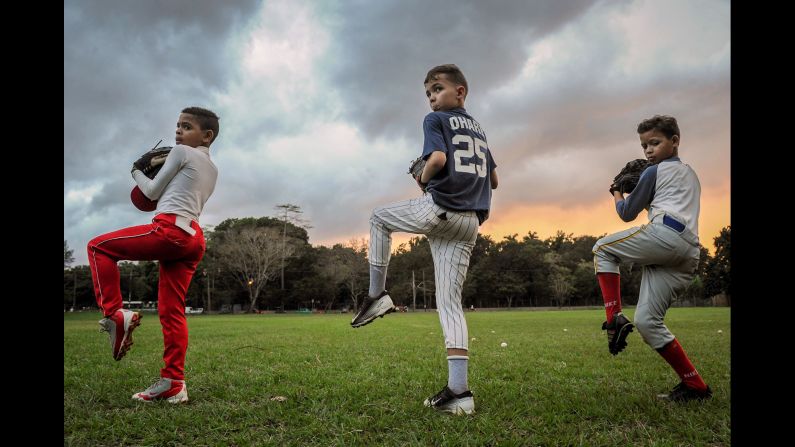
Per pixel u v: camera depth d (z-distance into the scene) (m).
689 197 3.08
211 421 2.62
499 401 3.11
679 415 2.66
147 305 67.31
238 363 5.08
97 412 2.82
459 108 3.21
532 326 13.68
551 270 71.69
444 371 4.44
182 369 3.22
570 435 2.32
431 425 2.52
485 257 74.56
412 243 77.75
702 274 53.53
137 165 3.34
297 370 4.52
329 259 62.88
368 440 2.30
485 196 3.16
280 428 2.54
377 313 3.06
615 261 3.18
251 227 59.97
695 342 7.25
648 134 3.24
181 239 3.14
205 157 3.43
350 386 3.59
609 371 4.46
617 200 3.43
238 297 61.19
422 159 3.05
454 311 2.98
